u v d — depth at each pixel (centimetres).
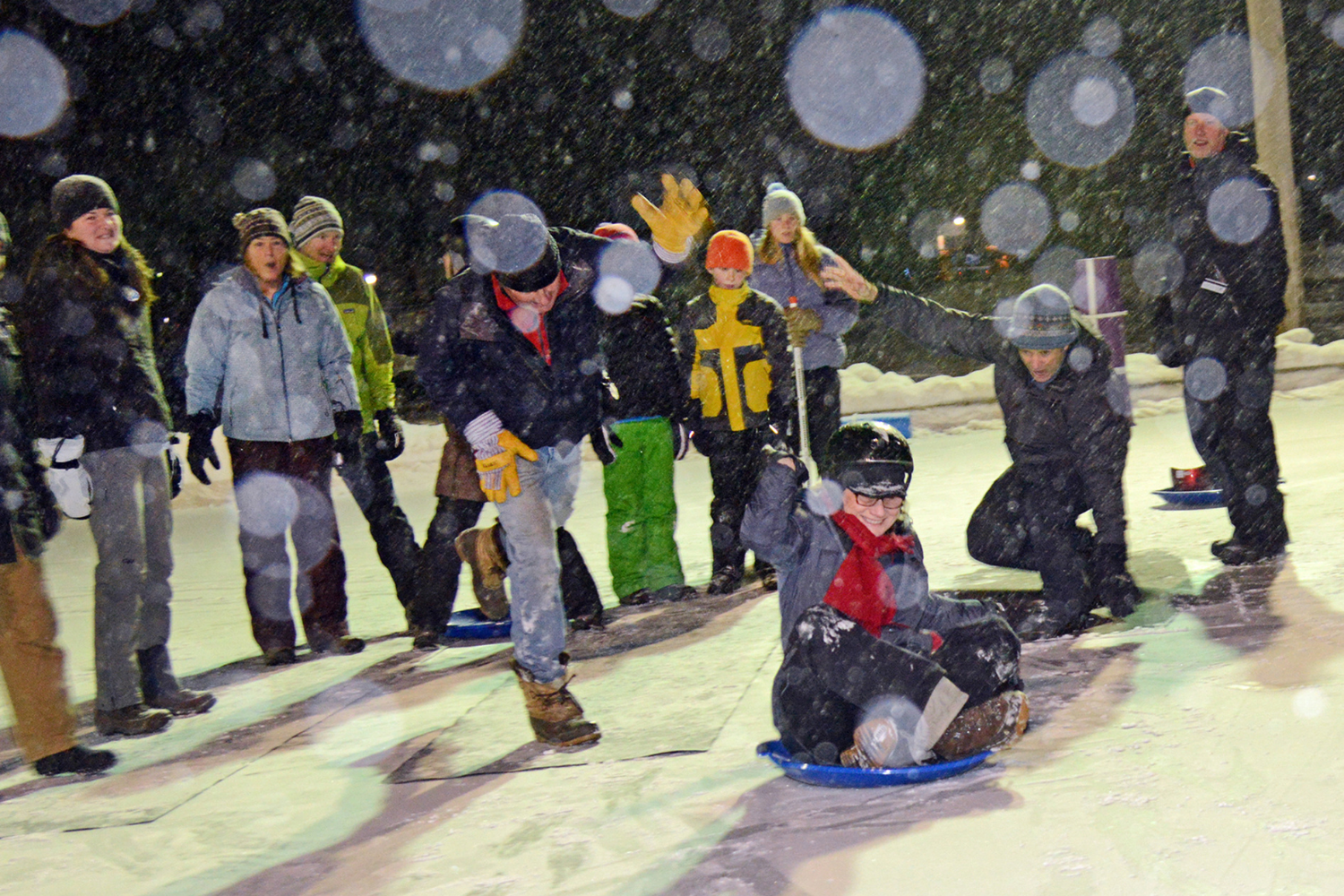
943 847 247
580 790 313
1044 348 421
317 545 522
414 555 541
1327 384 1257
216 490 1214
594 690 418
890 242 2478
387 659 502
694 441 572
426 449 1238
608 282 362
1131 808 257
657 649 469
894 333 1667
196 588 728
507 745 362
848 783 286
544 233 332
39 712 373
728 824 275
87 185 401
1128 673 362
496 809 306
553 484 375
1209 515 635
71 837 319
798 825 268
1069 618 420
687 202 381
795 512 305
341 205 2400
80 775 375
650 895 242
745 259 550
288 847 297
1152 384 1291
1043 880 228
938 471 933
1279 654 362
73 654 568
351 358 520
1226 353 502
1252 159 502
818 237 2470
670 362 560
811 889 235
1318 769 269
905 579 301
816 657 288
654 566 568
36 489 374
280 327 498
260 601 511
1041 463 443
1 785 371
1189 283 509
